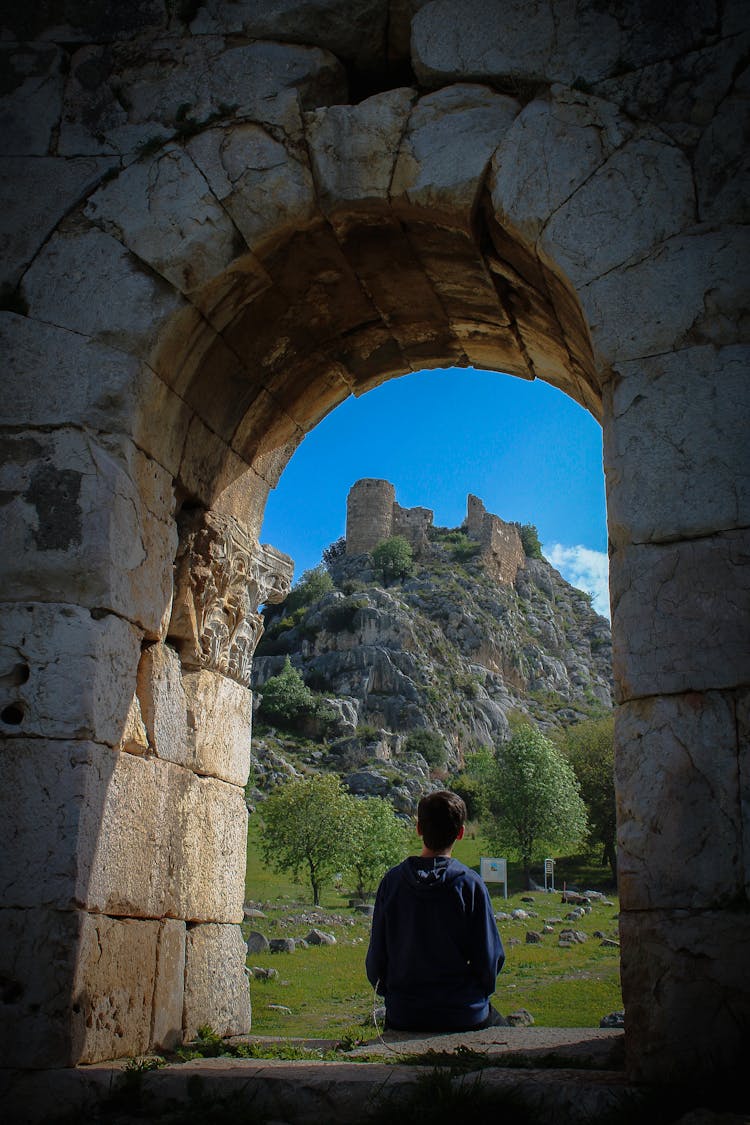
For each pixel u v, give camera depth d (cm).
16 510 534
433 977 479
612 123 527
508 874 4372
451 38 565
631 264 505
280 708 6894
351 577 9325
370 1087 418
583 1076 417
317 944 1848
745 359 476
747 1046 396
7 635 514
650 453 477
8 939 473
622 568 469
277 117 579
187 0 604
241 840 735
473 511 10744
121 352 557
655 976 415
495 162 545
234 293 593
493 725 7638
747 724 431
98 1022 495
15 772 494
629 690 453
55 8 613
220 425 675
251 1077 439
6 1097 452
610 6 545
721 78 516
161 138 585
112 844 523
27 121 594
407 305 692
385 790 5706
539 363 743
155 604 590
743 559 451
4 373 555
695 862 422
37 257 572
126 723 552
